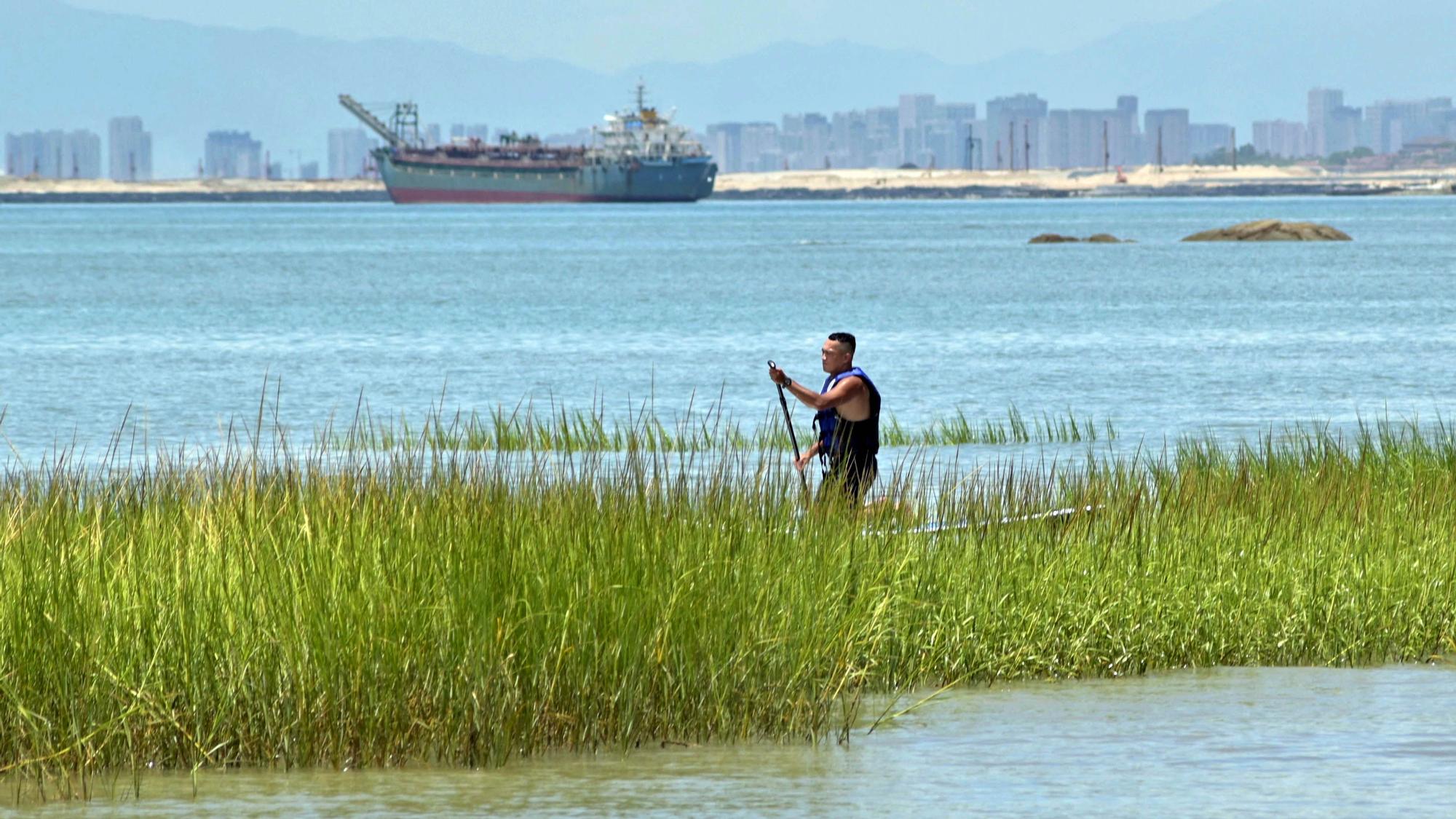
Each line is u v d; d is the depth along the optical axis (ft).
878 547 141.08
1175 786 103.40
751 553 129.59
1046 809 98.99
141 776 104.99
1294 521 167.53
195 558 118.52
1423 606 145.59
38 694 104.78
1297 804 99.86
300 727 106.93
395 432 335.26
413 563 116.26
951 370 479.00
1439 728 117.91
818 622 121.90
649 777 105.50
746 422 355.77
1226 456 245.04
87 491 157.17
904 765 108.37
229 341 586.86
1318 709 123.75
